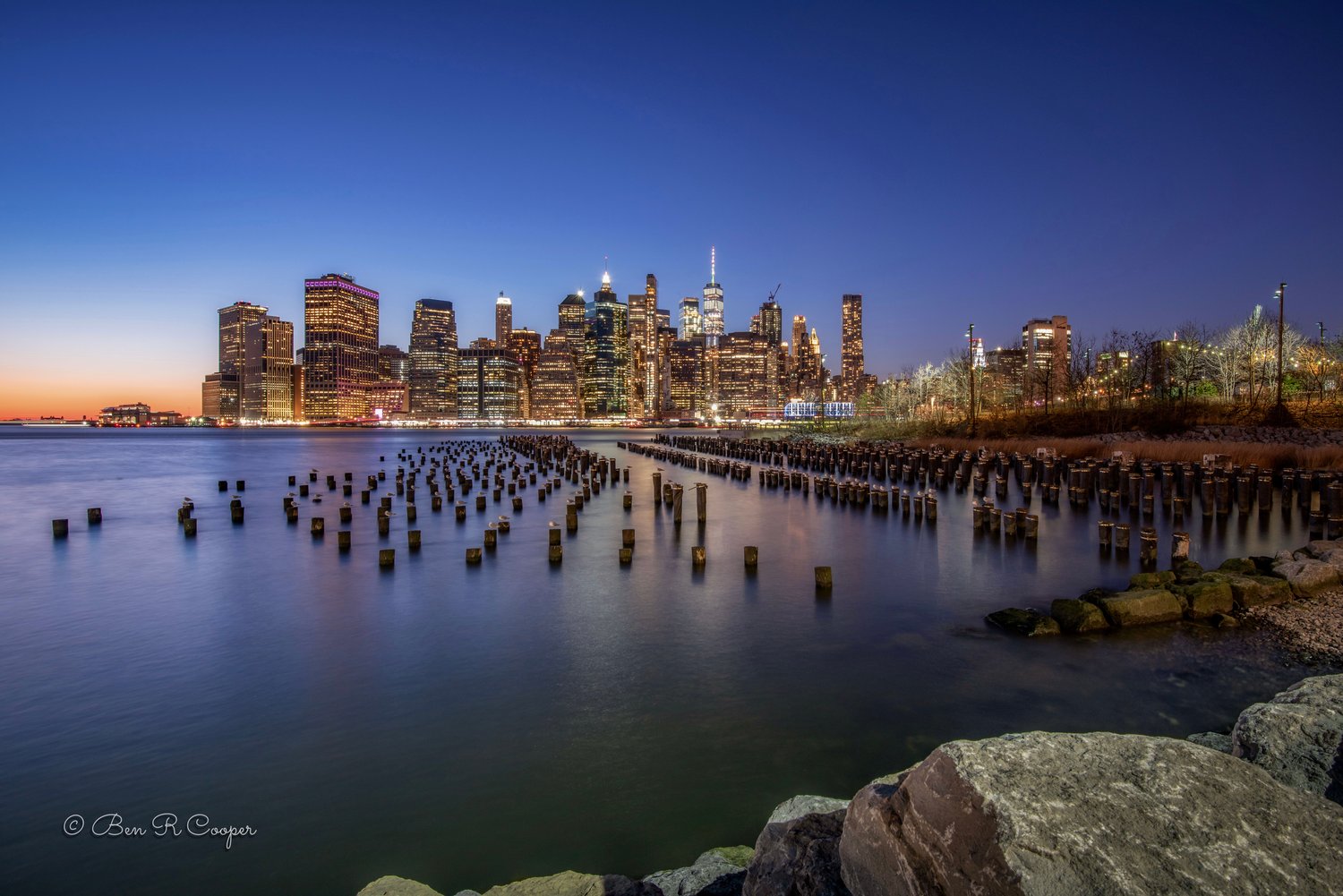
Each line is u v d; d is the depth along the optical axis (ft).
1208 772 11.49
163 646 52.26
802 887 13.47
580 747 35.47
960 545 87.86
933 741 35.27
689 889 21.62
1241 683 40.83
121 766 34.12
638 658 48.29
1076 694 40.04
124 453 347.15
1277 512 106.52
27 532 108.47
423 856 27.20
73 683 44.98
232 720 39.14
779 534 98.84
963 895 10.01
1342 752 16.56
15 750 35.78
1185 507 111.45
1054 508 115.75
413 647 51.31
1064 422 239.09
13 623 58.75
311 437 647.15
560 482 179.73
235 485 181.47
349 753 35.22
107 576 77.05
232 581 73.82
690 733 36.68
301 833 28.73
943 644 49.60
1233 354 264.52
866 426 362.53
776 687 42.63
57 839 28.45
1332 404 196.85
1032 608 59.16
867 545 89.51
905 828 11.46
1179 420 205.46
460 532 105.50
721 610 60.23
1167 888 9.18
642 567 78.48
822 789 31.19
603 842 27.78
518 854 27.20
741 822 28.89
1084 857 9.61
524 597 65.46
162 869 26.61
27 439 587.27
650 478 201.26
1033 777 11.18
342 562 83.15
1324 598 55.77
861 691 41.63
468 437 643.45
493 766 33.63
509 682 44.19
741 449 285.23
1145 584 57.82
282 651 50.96
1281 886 9.42
